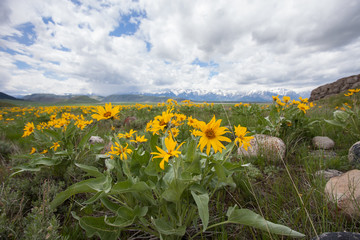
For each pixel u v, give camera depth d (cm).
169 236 139
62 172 258
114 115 163
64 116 404
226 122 626
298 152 341
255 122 552
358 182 179
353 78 2609
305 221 151
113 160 194
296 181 234
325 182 213
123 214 129
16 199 188
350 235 117
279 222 158
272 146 315
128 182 129
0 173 271
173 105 608
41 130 322
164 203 141
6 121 942
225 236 147
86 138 278
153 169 142
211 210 188
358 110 405
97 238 157
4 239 144
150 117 909
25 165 233
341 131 434
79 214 187
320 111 742
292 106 413
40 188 210
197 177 127
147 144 243
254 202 199
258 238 142
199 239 155
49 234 131
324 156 311
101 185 136
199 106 1264
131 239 156
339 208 166
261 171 280
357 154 265
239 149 348
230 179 144
